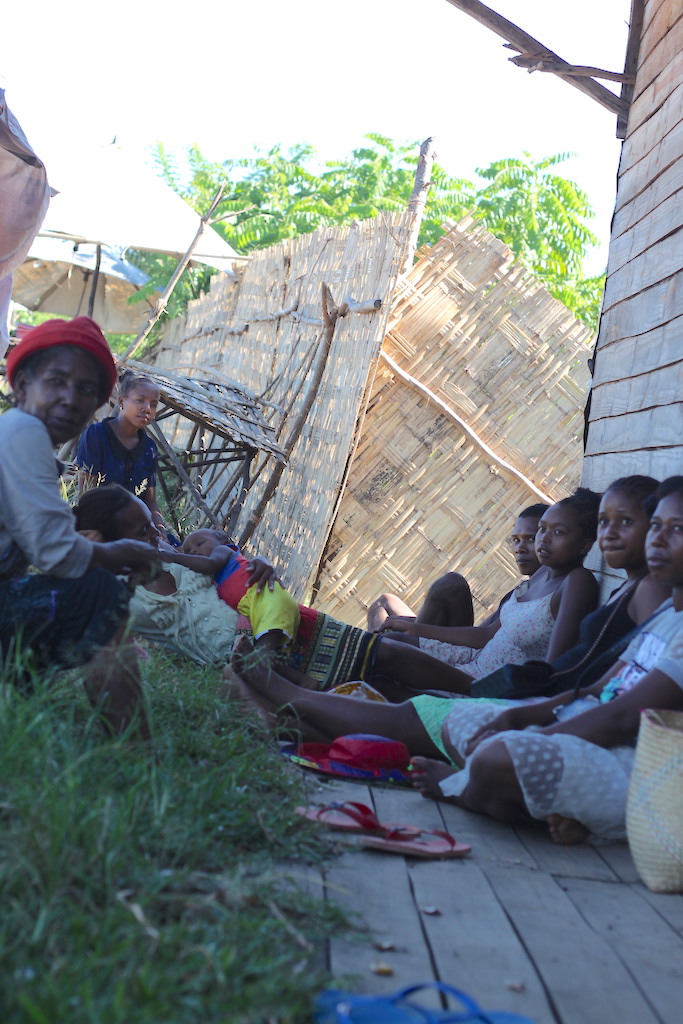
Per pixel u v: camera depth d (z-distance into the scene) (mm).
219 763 3148
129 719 2881
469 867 2834
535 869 2871
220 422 8102
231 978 1837
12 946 1771
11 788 2254
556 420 8625
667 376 5102
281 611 4504
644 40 6430
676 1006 2082
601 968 2229
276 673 4191
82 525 3588
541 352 8609
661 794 2752
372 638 4621
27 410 3037
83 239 13734
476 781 3182
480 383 8594
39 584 2885
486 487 8570
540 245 19391
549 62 6566
